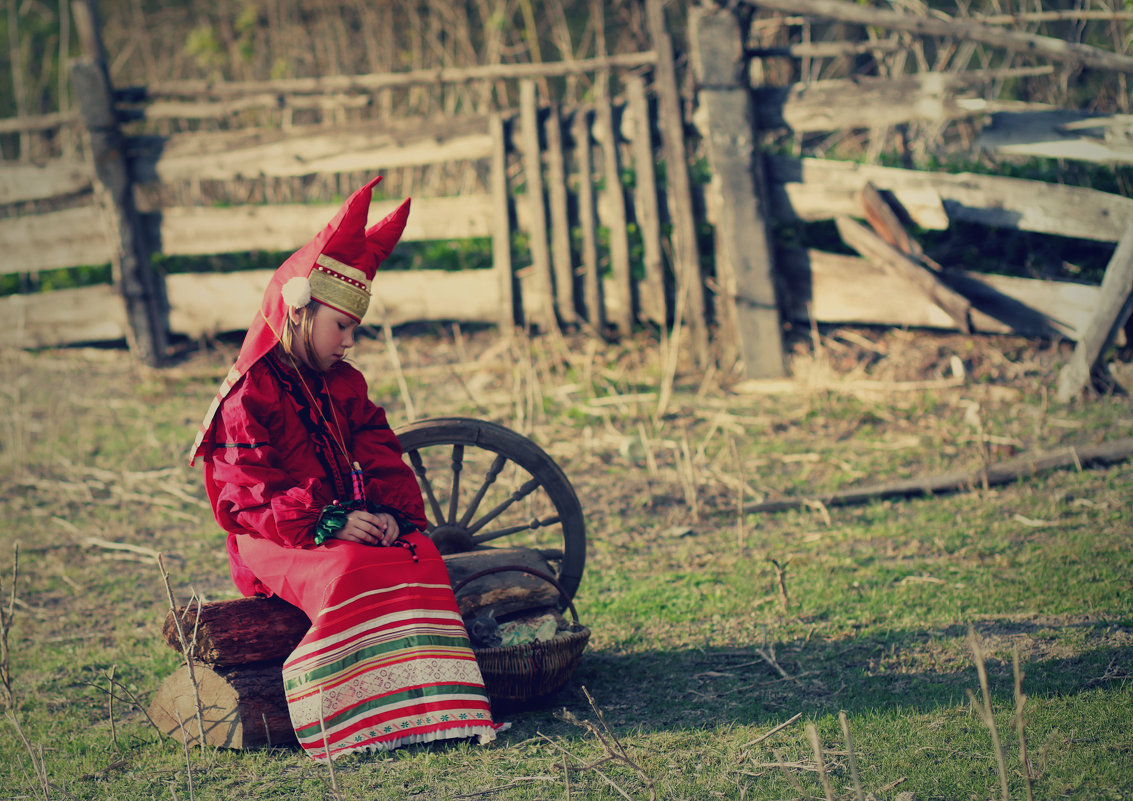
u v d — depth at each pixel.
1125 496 6.75
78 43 18.31
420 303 11.04
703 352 10.10
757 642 5.18
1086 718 4.06
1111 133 8.70
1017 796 3.56
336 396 4.44
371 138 10.89
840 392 9.24
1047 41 8.72
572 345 10.55
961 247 10.39
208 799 3.93
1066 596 5.35
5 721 4.74
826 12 9.29
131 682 5.12
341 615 4.10
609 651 5.21
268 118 15.46
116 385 11.02
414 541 4.30
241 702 4.30
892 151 12.24
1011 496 7.00
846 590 5.73
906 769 3.79
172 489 8.22
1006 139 9.03
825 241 10.52
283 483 4.24
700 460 7.98
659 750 4.11
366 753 4.11
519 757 4.08
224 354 11.52
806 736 4.13
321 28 15.57
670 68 9.86
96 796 4.02
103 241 11.48
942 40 11.98
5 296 12.55
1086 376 8.59
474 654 4.29
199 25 16.88
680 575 6.16
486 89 13.84
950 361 9.36
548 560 5.18
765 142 12.84
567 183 10.50
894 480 7.49
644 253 10.48
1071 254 9.96
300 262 4.26
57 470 8.78
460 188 13.16
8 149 17.66
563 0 16.19
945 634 5.06
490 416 9.26
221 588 6.43
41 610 6.16
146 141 11.26
